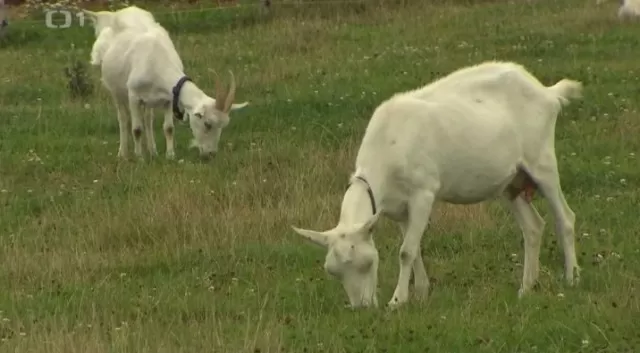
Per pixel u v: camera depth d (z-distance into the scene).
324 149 18.34
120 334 10.45
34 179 17.48
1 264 13.40
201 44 28.88
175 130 20.91
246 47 27.84
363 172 11.41
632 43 25.25
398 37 27.62
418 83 22.31
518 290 11.88
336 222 14.27
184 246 13.80
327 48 26.94
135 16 19.94
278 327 10.46
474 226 13.93
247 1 35.09
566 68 22.94
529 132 12.14
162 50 18.84
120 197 16.02
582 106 20.03
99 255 13.71
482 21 28.81
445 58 24.58
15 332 10.70
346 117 20.39
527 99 12.21
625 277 11.71
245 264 13.00
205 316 11.20
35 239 14.23
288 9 31.88
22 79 25.59
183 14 32.41
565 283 11.90
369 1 31.70
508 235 13.67
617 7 29.19
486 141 11.77
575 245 13.12
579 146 17.66
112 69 19.03
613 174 16.02
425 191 11.51
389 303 11.13
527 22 28.19
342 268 10.57
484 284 11.96
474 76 12.16
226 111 18.27
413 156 11.45
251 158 17.86
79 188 16.77
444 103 11.80
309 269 12.75
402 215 11.71
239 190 15.93
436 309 10.96
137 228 14.41
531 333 10.11
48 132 20.53
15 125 21.09
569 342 9.92
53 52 29.56
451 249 13.34
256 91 22.81
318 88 22.36
